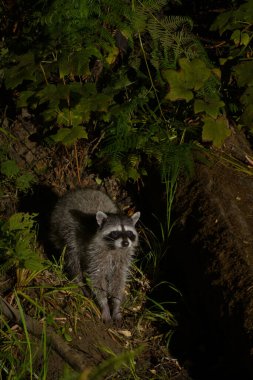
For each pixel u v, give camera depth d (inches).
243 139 392.8
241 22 363.3
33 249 355.3
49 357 273.1
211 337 318.0
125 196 407.5
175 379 299.0
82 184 407.5
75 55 334.6
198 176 356.5
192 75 342.3
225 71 394.9
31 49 366.9
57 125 398.9
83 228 354.3
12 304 301.0
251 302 281.6
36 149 412.8
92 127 398.9
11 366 258.8
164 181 369.1
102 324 325.1
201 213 337.1
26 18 399.5
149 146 370.3
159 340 323.9
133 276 365.7
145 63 402.0
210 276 310.2
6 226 307.9
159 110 391.5
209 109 335.6
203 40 440.1
